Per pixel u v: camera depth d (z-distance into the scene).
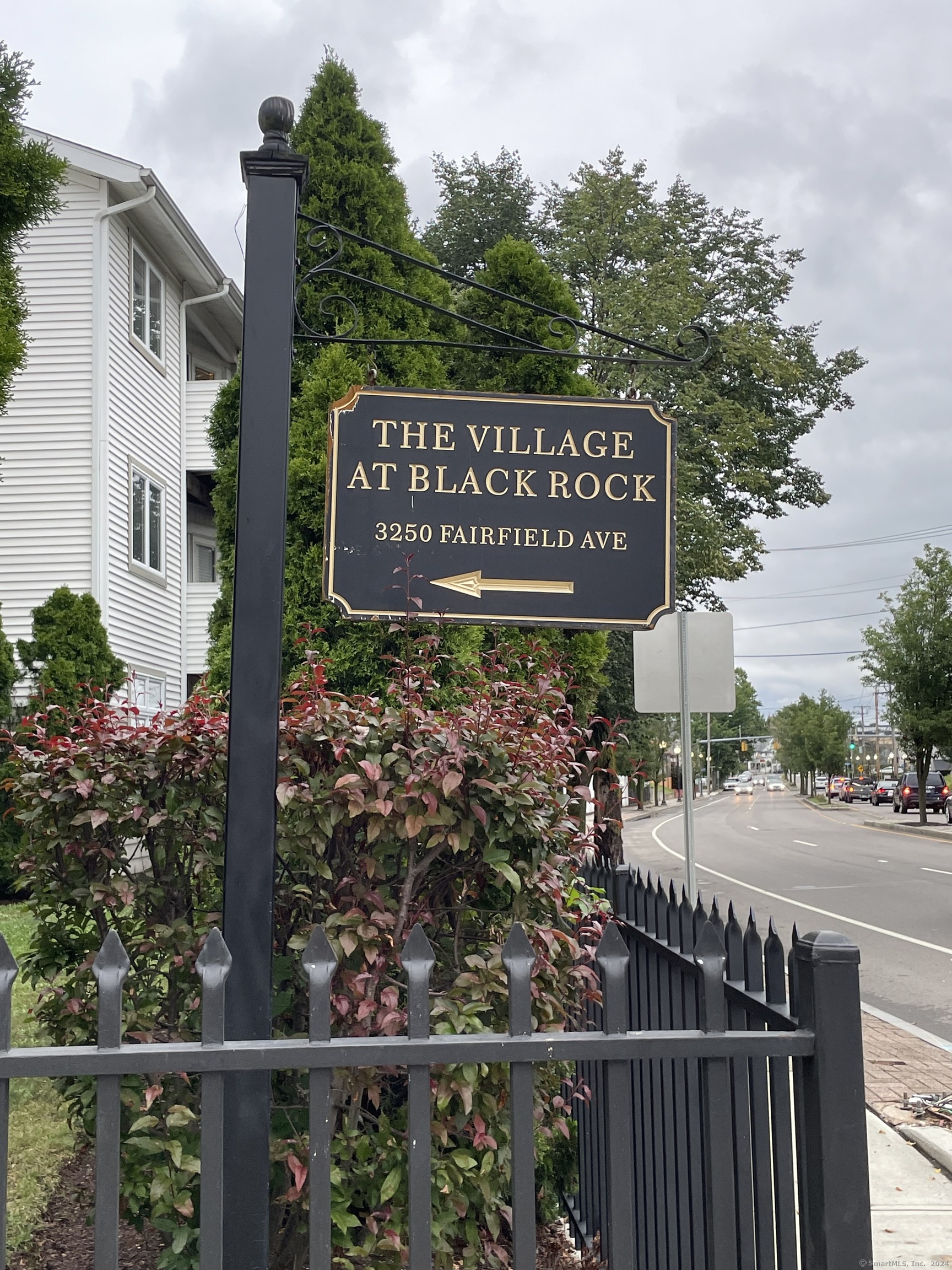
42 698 4.47
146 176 15.66
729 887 18.30
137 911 3.28
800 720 98.06
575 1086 3.73
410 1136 1.92
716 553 21.44
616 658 17.31
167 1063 1.85
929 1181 4.71
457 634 5.89
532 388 9.03
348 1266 2.78
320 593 5.97
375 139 7.11
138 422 17.12
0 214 7.52
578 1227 4.13
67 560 15.33
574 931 3.39
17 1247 3.78
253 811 2.59
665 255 23.61
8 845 11.45
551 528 3.38
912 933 12.62
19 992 6.73
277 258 2.87
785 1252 2.13
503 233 27.56
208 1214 1.85
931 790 48.75
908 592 36.91
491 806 2.81
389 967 2.96
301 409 6.35
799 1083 2.06
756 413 22.88
